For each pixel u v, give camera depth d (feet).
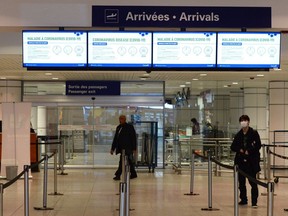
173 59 30.32
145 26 28.27
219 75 55.47
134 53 30.17
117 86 64.59
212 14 28.35
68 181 50.24
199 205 36.27
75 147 65.31
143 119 65.31
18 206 35.40
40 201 37.73
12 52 39.14
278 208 35.12
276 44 30.55
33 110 65.05
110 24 28.32
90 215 32.53
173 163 64.03
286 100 64.54
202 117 66.18
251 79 61.77
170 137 65.26
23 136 49.75
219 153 60.90
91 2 28.55
